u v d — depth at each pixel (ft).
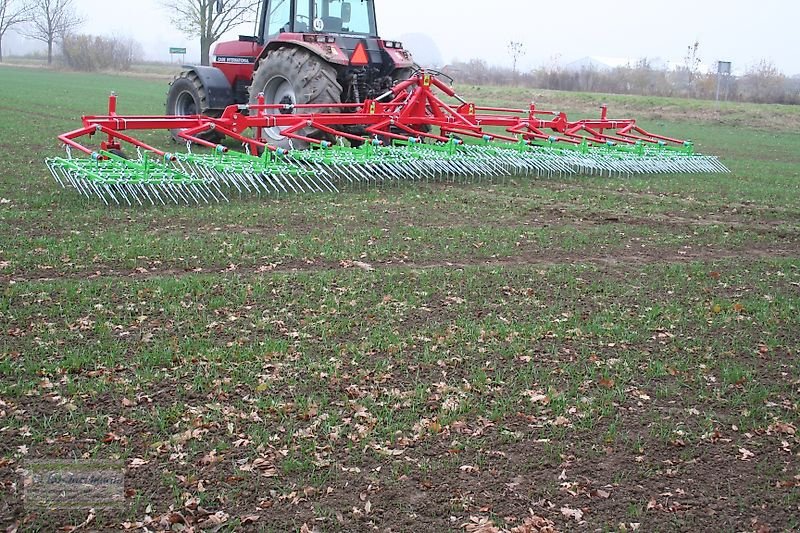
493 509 12.68
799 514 12.80
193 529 11.94
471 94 121.70
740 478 13.78
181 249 25.48
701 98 126.52
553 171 45.80
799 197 40.81
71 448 13.88
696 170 49.93
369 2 49.26
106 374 16.42
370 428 14.82
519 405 16.01
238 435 14.44
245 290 21.67
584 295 22.80
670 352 18.90
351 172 39.78
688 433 15.19
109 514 12.21
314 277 23.04
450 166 41.39
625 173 46.83
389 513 12.50
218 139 51.39
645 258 27.48
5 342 17.79
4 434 14.17
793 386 17.44
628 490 13.32
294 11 46.91
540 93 119.44
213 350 17.66
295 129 39.83
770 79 138.00
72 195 33.06
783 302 22.86
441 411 15.57
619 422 15.52
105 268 23.47
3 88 103.76
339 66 45.83
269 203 33.47
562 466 13.97
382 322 19.94
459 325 19.93
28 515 12.14
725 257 28.17
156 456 13.73
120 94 106.93
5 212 29.37
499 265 25.55
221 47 52.08
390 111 44.93
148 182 32.17
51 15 263.29
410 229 29.60
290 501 12.71
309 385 16.38
